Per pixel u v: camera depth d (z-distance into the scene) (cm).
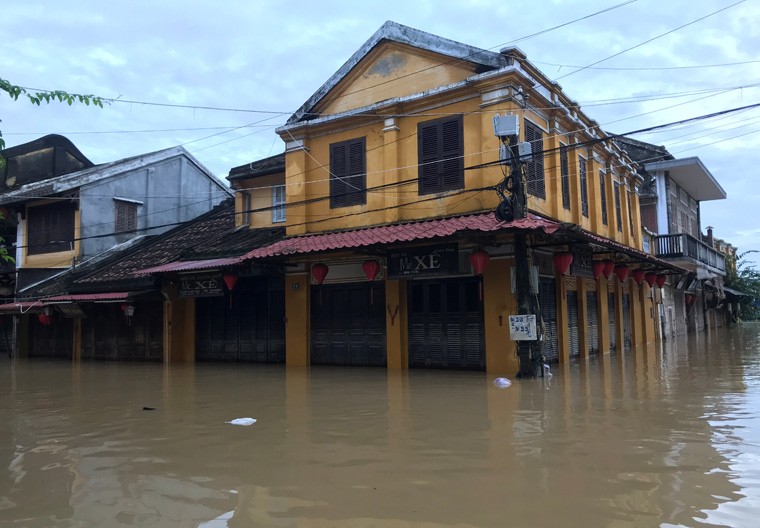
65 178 2033
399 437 696
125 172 2208
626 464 563
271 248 1448
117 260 2031
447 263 1243
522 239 1159
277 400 998
